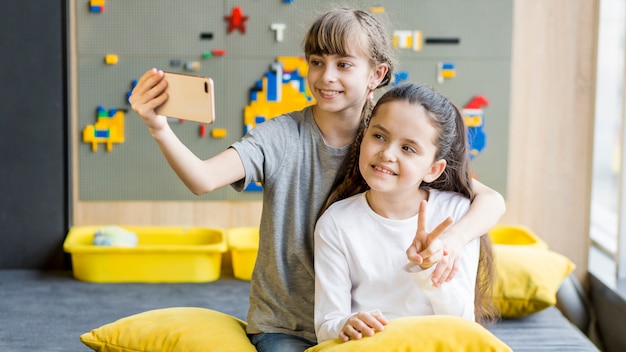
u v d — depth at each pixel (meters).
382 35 1.61
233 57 2.76
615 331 2.58
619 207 2.70
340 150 1.62
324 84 1.56
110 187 2.81
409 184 1.50
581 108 2.84
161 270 2.64
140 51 2.74
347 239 1.56
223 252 2.75
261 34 2.75
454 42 2.79
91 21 2.73
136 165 2.80
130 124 2.78
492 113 2.82
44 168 2.79
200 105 1.31
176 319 1.70
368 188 1.65
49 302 2.42
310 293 1.67
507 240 2.81
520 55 2.81
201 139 2.79
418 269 1.42
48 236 2.81
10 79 2.74
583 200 2.88
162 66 2.75
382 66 1.63
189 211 2.84
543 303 2.25
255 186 2.83
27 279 2.68
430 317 1.49
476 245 1.59
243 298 2.49
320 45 1.56
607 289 2.65
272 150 1.60
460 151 1.61
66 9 2.72
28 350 2.02
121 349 1.67
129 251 2.60
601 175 3.12
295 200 1.63
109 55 2.74
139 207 2.83
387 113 1.49
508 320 2.27
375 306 1.56
